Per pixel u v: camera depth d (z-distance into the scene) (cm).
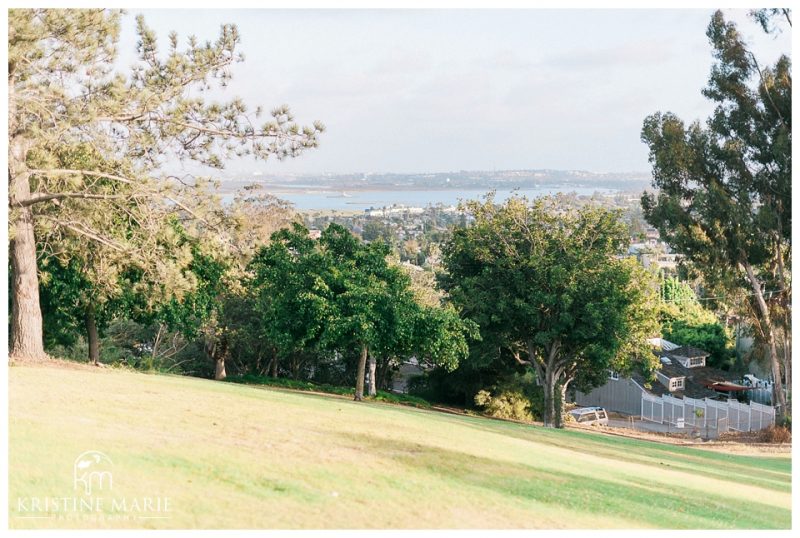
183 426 1449
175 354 4544
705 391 6134
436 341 2827
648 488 1427
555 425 3909
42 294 2828
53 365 2142
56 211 2370
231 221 2319
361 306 2762
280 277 2972
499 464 1430
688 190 4050
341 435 1530
